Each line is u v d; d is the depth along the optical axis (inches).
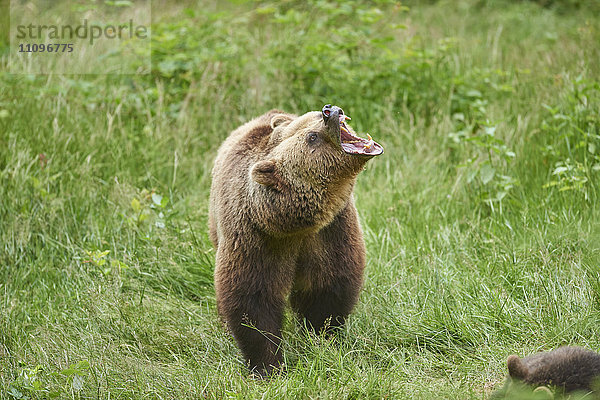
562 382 266.2
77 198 469.1
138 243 438.0
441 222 441.4
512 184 452.1
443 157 504.4
